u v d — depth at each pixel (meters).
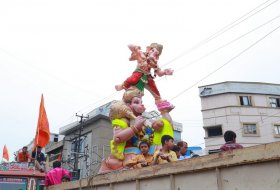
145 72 7.13
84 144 29.95
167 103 6.98
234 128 32.75
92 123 29.72
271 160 2.89
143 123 6.26
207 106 34.53
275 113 33.81
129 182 4.68
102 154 27.50
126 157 6.17
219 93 34.31
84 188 5.70
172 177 3.94
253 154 3.04
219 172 3.37
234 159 3.21
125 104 6.64
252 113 33.44
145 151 6.16
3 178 7.66
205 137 33.50
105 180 5.17
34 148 9.28
